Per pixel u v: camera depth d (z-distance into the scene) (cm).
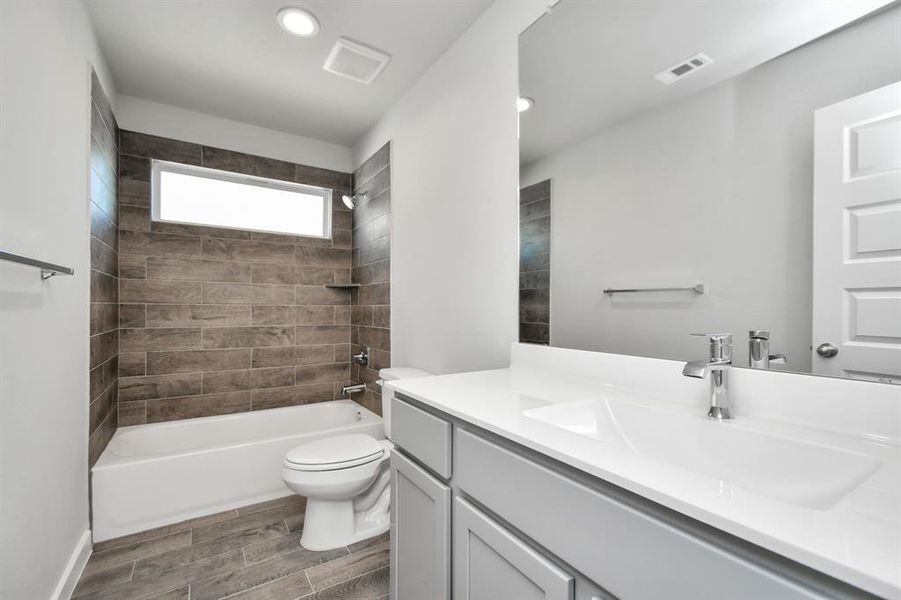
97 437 192
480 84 177
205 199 284
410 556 113
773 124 87
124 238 249
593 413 100
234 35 193
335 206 323
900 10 69
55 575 132
